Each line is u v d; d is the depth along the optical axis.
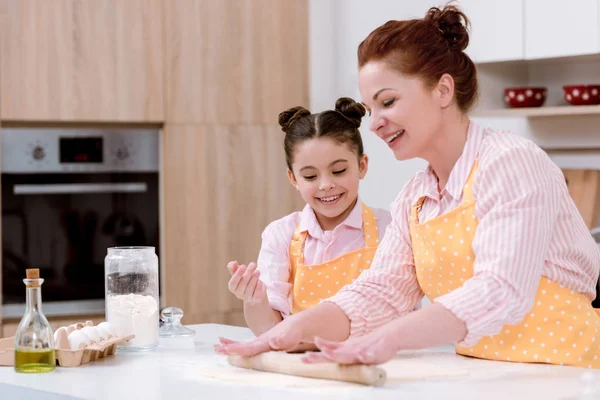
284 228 2.48
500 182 1.68
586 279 1.81
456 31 1.81
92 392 1.58
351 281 2.37
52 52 4.07
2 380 1.72
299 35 4.64
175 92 4.32
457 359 1.80
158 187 4.39
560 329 1.74
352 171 2.32
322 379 1.59
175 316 2.29
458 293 1.59
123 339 2.00
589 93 3.52
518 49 3.75
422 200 1.89
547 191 1.66
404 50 1.73
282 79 4.59
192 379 1.66
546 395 1.44
